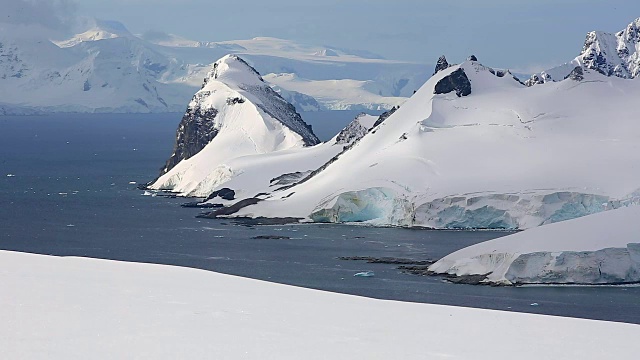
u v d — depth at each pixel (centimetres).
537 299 10056
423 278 11662
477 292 10525
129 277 4753
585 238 11462
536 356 3384
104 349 3164
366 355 3272
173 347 3241
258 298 4328
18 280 4391
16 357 3011
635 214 11994
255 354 3203
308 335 3547
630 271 11175
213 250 14588
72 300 3962
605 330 3878
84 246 15062
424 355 3312
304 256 13862
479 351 3425
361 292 10519
